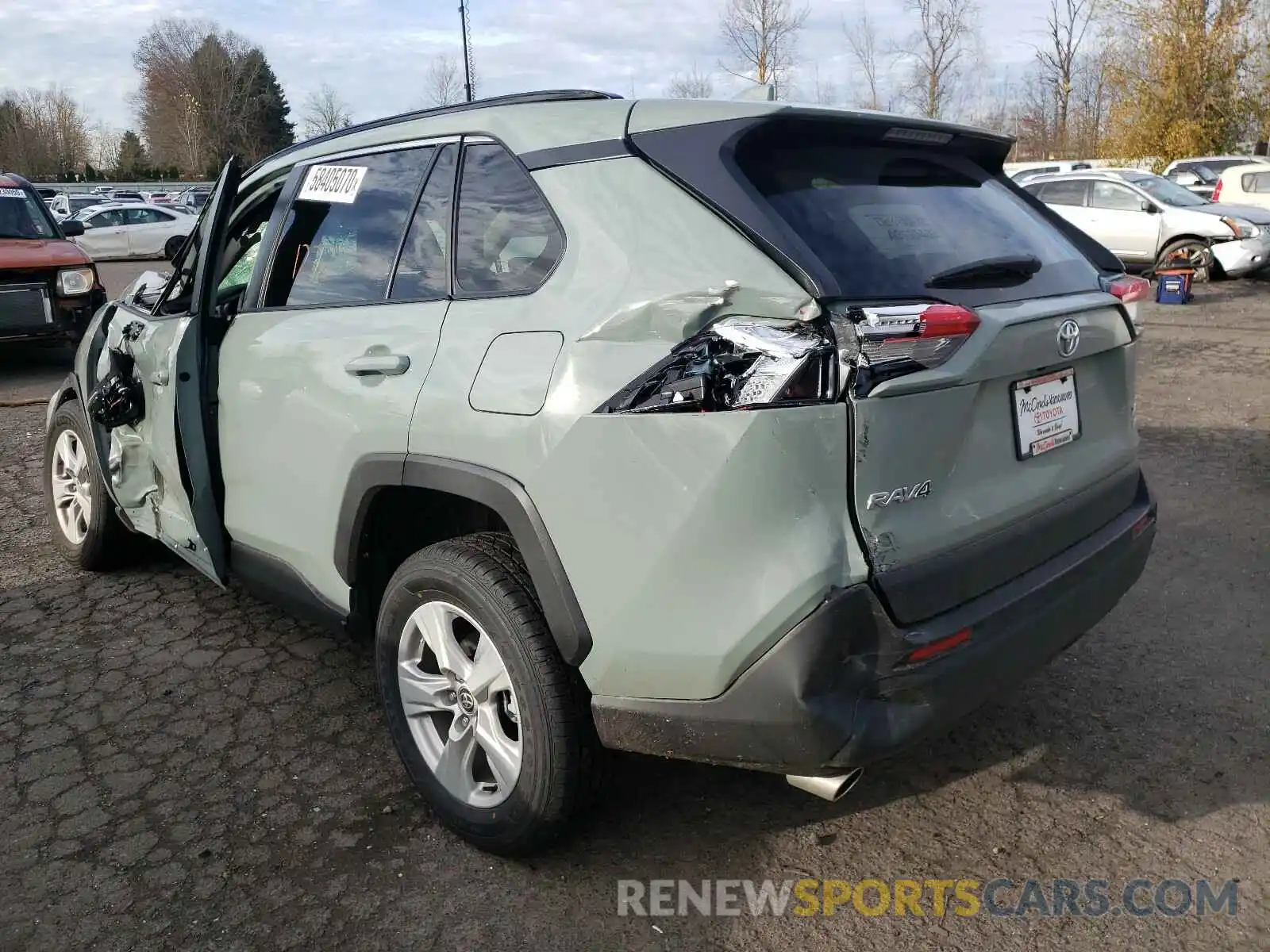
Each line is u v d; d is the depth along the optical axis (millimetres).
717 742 2230
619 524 2234
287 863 2691
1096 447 2885
